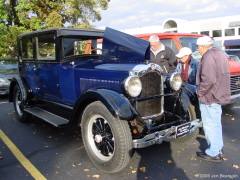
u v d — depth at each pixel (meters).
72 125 3.58
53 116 4.19
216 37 29.30
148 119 3.36
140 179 2.96
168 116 3.59
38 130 4.84
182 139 3.90
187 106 3.63
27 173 3.12
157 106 3.45
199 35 6.19
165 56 4.81
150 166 3.29
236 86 5.15
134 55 3.56
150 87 3.29
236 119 5.44
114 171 2.99
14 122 5.39
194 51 5.78
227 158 3.50
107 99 2.88
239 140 4.19
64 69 4.00
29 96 5.04
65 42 4.05
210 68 3.02
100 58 4.29
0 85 8.07
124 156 2.84
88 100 3.29
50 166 3.32
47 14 16.56
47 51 4.38
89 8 19.27
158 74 3.38
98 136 3.15
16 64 9.75
